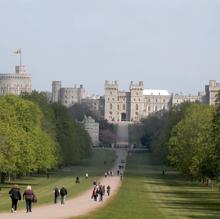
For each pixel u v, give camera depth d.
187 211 131.25
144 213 120.81
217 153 167.88
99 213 117.44
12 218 102.12
